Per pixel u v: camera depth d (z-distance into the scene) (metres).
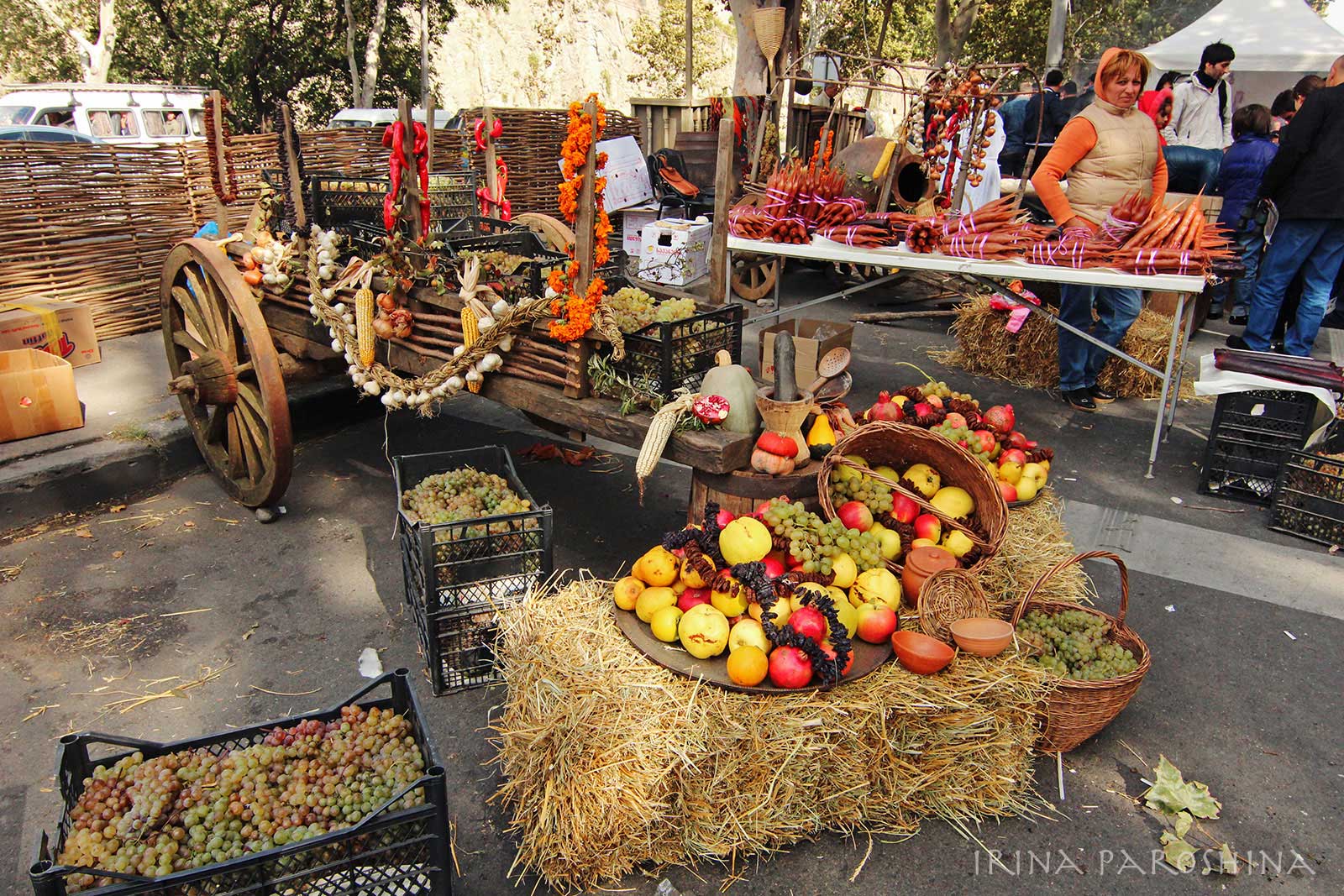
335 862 1.87
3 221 5.73
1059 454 4.98
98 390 5.29
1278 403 4.21
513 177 10.68
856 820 2.40
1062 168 4.73
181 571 3.75
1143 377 5.94
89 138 14.07
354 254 3.89
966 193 7.52
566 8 47.47
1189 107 8.26
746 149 8.87
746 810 2.27
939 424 3.55
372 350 3.58
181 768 2.03
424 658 3.17
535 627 2.58
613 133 11.80
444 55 43.66
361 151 8.02
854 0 16.95
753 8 9.35
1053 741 2.64
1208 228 4.62
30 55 29.20
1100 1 19.97
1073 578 3.14
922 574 2.72
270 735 2.16
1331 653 3.23
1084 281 4.38
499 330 3.15
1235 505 4.38
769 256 7.56
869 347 7.09
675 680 2.41
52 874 1.63
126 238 6.42
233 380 3.98
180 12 24.09
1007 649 2.58
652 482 4.66
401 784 2.00
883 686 2.40
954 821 2.44
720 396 2.88
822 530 2.72
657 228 8.48
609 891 2.23
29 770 2.63
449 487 3.30
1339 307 7.54
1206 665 3.15
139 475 4.50
